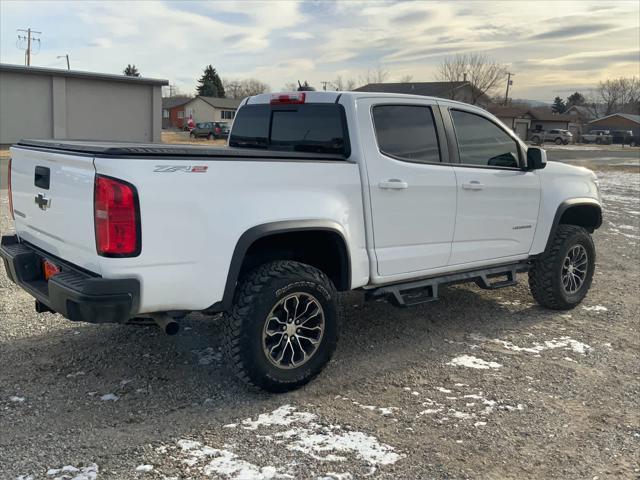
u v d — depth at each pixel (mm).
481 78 65312
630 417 3742
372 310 5844
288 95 4703
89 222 3281
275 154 3846
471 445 3330
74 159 3365
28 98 26531
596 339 5168
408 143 4574
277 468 3016
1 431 3303
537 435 3475
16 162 4289
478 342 5012
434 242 4746
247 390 3914
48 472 2912
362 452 3203
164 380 4051
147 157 3266
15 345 4574
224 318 3732
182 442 3244
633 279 7438
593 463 3197
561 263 5746
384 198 4344
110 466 2986
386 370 4363
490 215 5137
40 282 3980
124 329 4996
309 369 3951
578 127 81125
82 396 3777
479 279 5191
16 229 4473
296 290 3828
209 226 3459
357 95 4359
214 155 3504
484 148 5184
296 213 3803
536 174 5551
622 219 12625
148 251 3271
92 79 28047
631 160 37312
